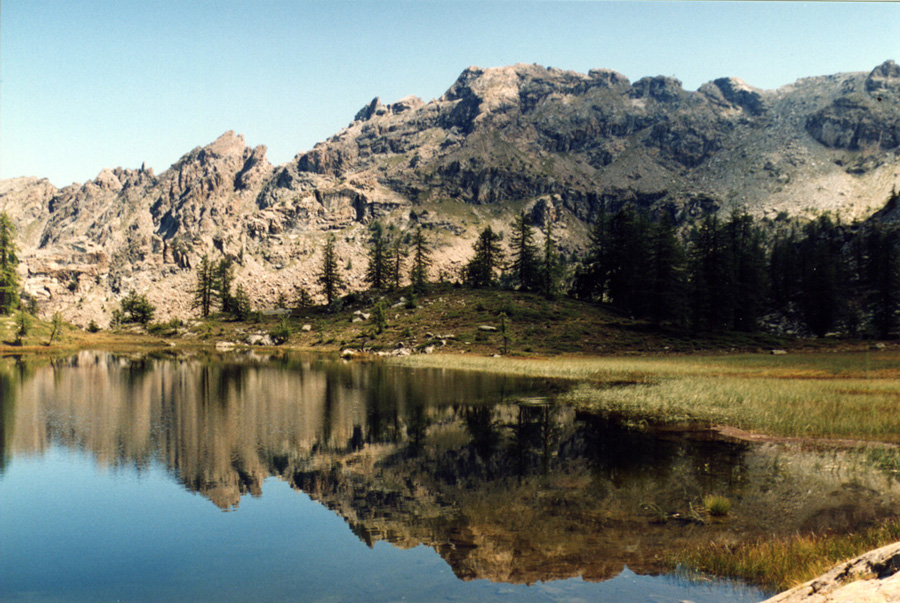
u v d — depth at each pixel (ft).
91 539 53.16
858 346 261.03
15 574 45.96
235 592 41.70
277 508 61.31
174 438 96.63
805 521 52.65
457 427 104.63
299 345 369.09
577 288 441.27
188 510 61.21
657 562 44.37
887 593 21.62
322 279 515.09
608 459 78.38
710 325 313.12
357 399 140.46
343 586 41.88
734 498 60.23
